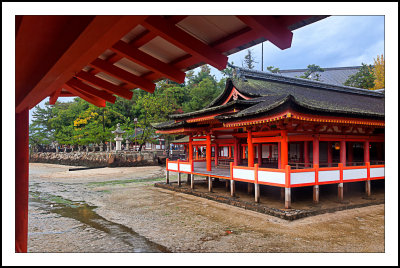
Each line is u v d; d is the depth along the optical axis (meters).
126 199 17.44
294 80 23.92
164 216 12.86
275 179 12.69
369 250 8.20
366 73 43.88
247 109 14.63
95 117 45.59
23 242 5.10
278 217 11.83
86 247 8.91
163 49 4.09
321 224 10.89
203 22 3.18
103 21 2.15
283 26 2.92
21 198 5.16
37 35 2.72
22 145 5.23
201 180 25.58
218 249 8.55
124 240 9.62
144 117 47.84
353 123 13.54
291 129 13.16
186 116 19.38
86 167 42.34
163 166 42.41
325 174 13.38
